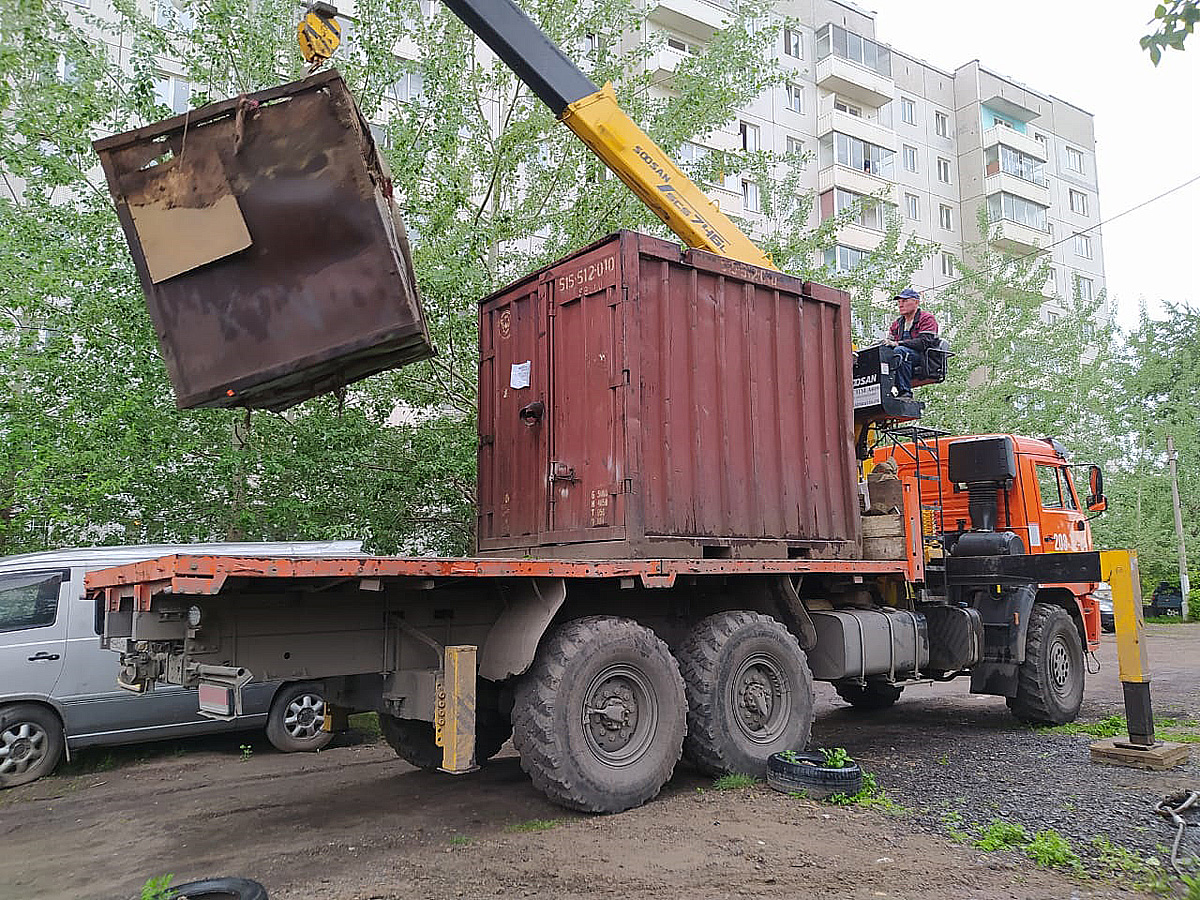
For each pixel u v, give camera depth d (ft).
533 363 22.94
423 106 35.58
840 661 23.49
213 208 16.63
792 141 108.99
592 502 20.49
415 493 34.14
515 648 18.28
